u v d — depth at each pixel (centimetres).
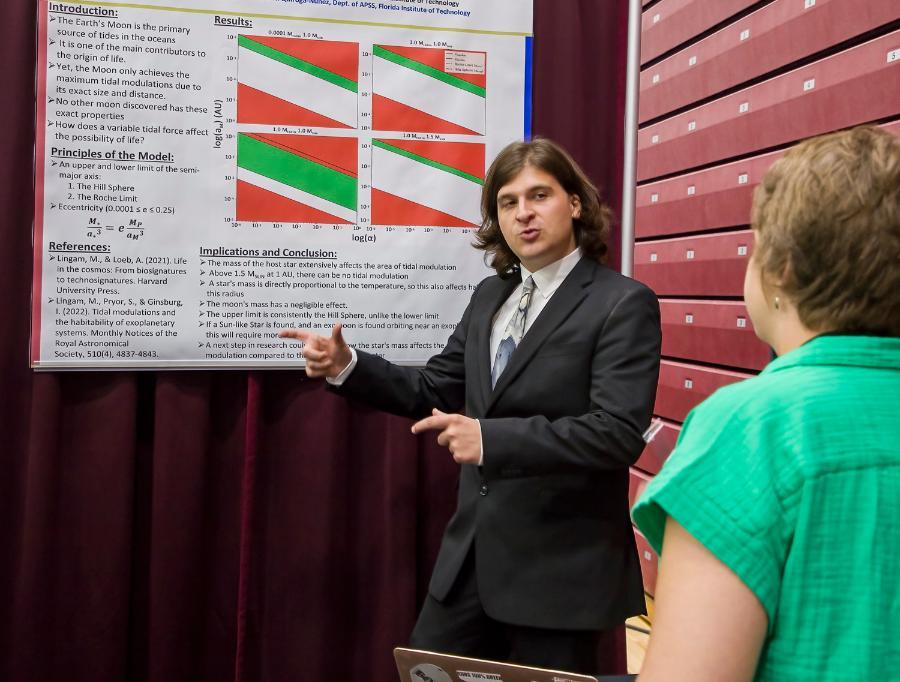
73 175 152
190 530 161
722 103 218
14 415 155
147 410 165
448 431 111
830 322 55
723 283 219
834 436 51
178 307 158
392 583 169
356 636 173
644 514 56
